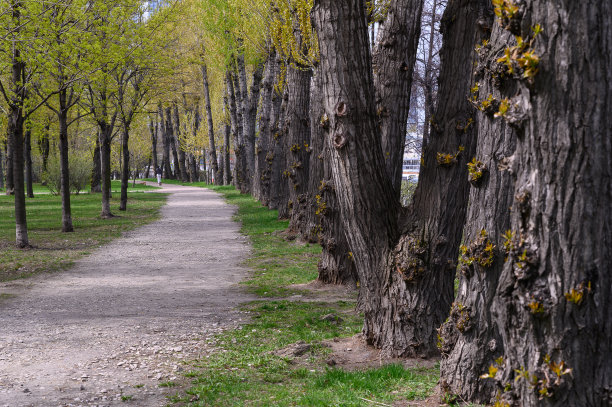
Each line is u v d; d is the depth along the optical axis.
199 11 32.69
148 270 14.77
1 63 17.50
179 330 8.62
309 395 5.20
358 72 5.85
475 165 4.55
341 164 6.12
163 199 41.41
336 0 5.73
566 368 3.16
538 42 3.10
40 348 7.63
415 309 6.41
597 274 3.09
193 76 54.78
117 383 6.09
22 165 18.17
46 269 14.86
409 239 6.33
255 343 7.72
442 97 6.27
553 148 3.11
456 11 6.14
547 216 3.16
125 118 30.77
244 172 44.41
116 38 19.72
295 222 20.11
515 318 3.45
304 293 11.48
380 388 5.36
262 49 28.27
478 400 4.66
